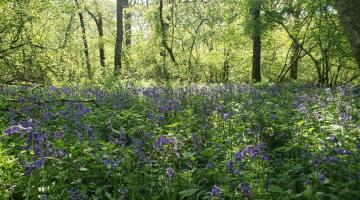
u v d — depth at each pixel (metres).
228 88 14.79
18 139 6.31
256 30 20.14
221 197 4.18
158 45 29.06
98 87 14.91
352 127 7.18
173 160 5.32
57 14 18.42
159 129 7.13
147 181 4.94
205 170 5.21
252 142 6.52
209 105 9.93
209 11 29.34
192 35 30.28
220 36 30.05
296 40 20.39
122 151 5.38
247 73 34.44
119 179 5.00
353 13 8.90
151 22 29.45
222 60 32.56
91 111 8.76
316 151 5.56
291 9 19.31
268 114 8.66
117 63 27.41
